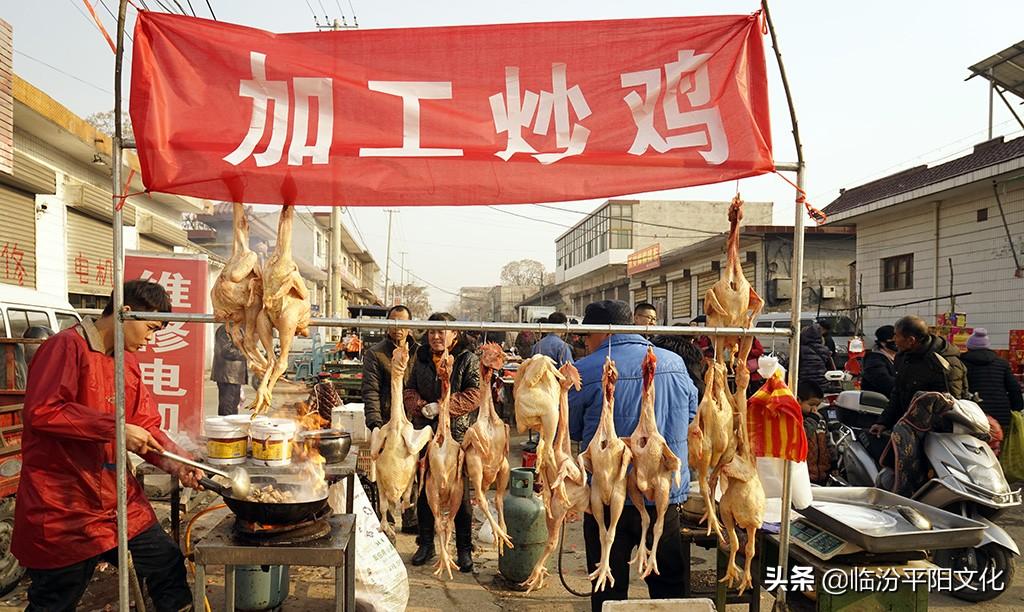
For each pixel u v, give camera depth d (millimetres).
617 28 2840
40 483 2781
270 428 3439
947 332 9594
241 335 2793
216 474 2848
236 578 3801
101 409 2924
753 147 2811
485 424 3125
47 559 2781
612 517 3061
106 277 12883
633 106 2826
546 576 4656
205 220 24906
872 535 2934
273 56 2742
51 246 10891
